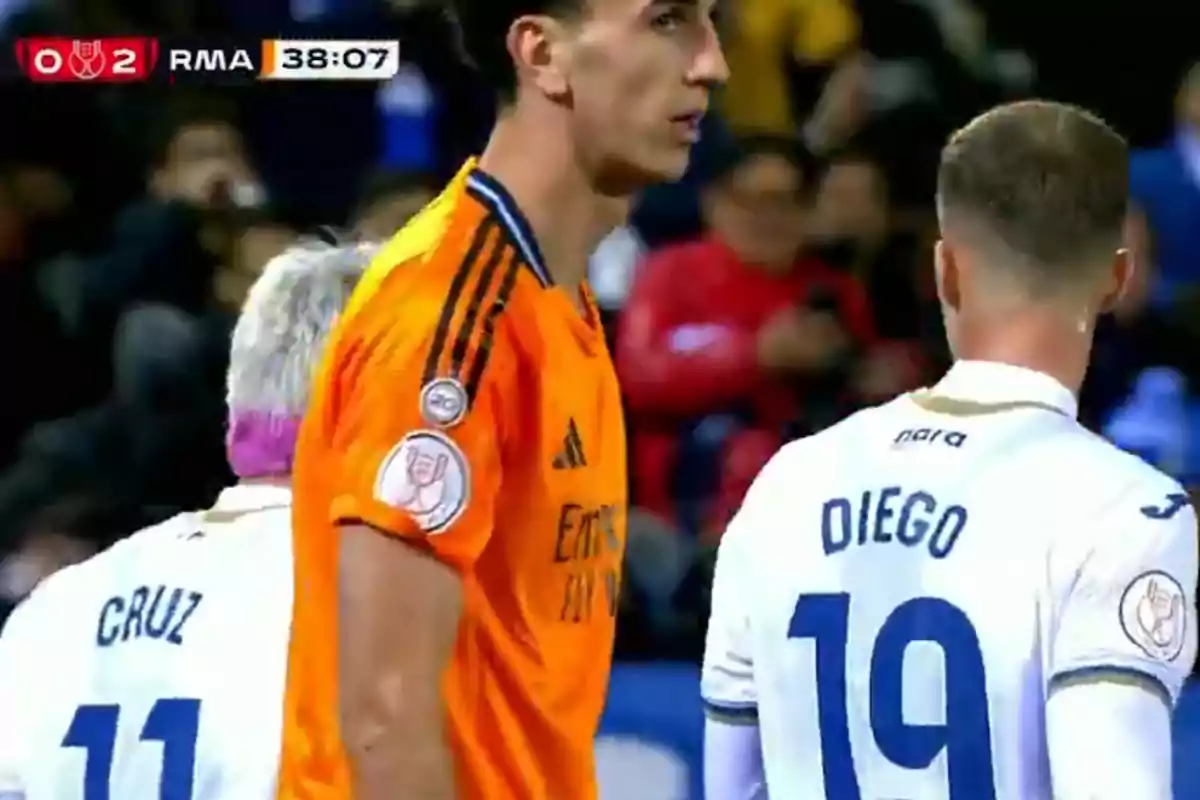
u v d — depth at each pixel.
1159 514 8.60
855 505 9.26
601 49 8.22
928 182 23.28
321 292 10.26
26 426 24.52
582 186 8.45
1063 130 9.16
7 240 25.41
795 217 21.94
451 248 8.16
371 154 26.59
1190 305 23.17
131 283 24.12
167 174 24.55
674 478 21.19
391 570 7.83
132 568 10.34
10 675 10.32
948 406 9.27
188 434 22.14
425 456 7.82
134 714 10.00
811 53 26.83
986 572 8.79
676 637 19.53
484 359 7.96
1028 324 9.16
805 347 21.23
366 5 25.47
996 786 8.72
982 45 27.91
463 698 8.32
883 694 8.98
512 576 8.29
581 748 8.84
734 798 9.66
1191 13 30.38
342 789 8.65
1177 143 26.19
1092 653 8.44
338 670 8.00
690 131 8.41
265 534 10.23
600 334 8.87
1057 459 8.85
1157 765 8.30
